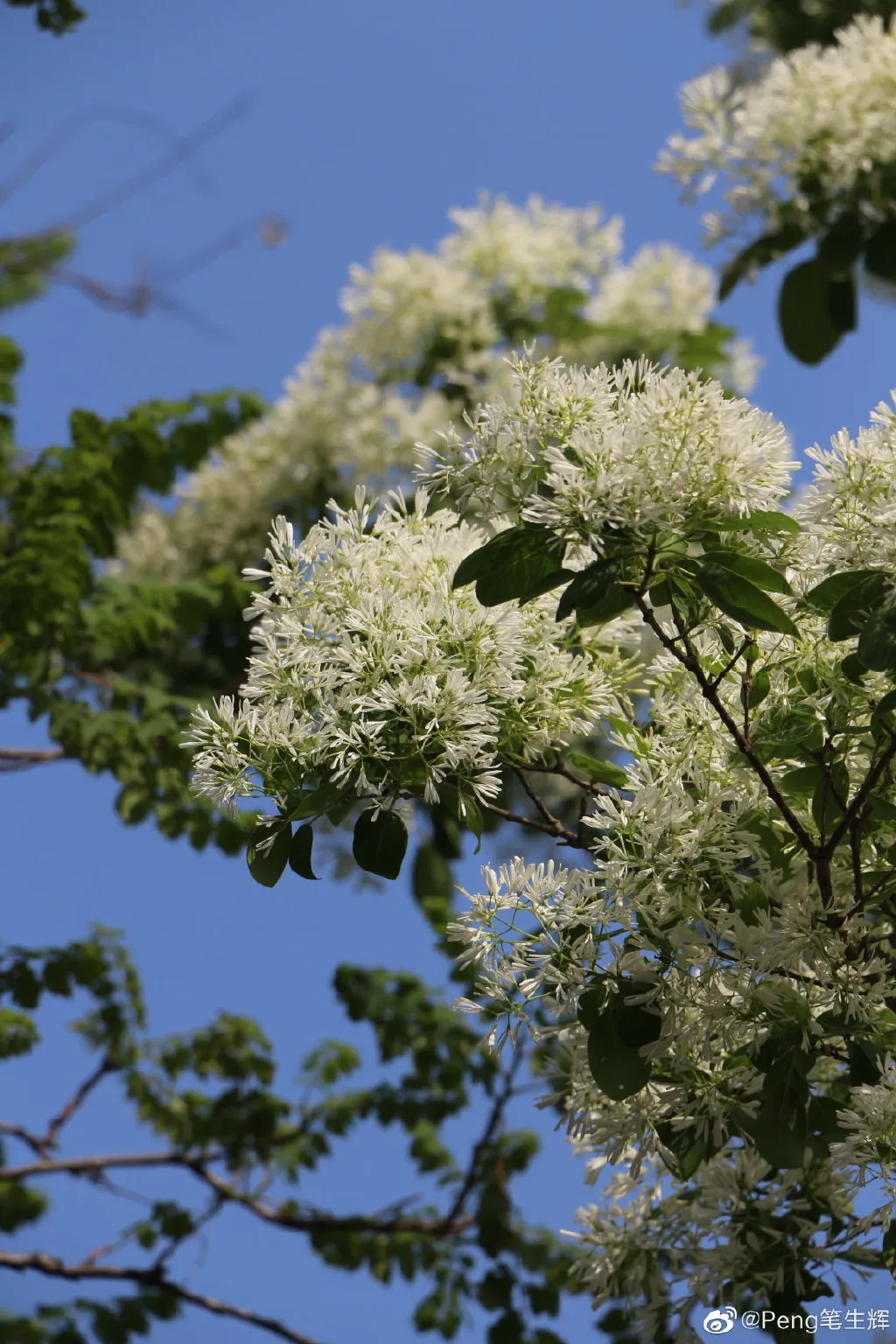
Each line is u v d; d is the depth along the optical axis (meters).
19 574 2.29
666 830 1.42
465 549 1.46
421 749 1.40
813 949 1.41
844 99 1.61
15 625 2.31
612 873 1.40
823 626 1.45
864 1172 1.40
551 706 1.47
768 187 1.62
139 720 2.27
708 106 1.65
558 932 1.41
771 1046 1.41
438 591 1.44
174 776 2.23
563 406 1.42
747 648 1.44
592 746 1.80
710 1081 1.43
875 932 1.45
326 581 1.44
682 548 1.39
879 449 1.40
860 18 1.66
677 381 1.38
